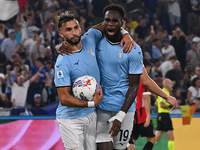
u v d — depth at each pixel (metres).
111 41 12.52
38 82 31.09
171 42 34.97
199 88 32.03
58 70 11.98
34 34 33.56
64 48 12.20
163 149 23.50
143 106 20.11
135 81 12.37
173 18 36.47
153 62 33.84
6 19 33.75
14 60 32.34
